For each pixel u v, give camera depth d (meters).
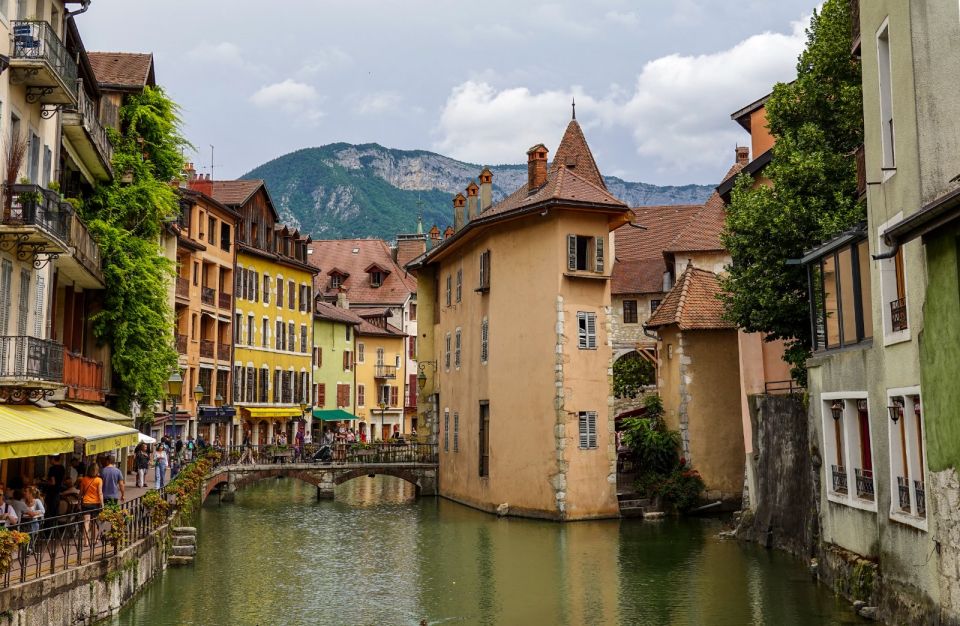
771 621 16.88
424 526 32.41
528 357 34.09
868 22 16.86
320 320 71.88
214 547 27.55
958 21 14.30
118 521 17.23
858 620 16.52
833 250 19.05
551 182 35.22
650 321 36.41
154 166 33.22
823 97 24.20
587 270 33.62
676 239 46.06
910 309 14.62
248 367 57.78
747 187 26.25
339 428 70.69
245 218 57.59
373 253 86.69
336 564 24.64
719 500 34.22
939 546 13.48
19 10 21.08
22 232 19.47
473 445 38.56
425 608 19.20
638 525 31.53
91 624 15.84
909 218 13.06
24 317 21.28
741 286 25.11
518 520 33.34
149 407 34.06
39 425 17.14
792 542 23.98
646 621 17.64
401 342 84.44
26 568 14.70
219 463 42.25
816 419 20.16
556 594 20.44
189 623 17.27
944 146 14.20
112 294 31.09
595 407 33.28
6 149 19.84
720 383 34.97
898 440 15.47
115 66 33.12
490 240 36.56
